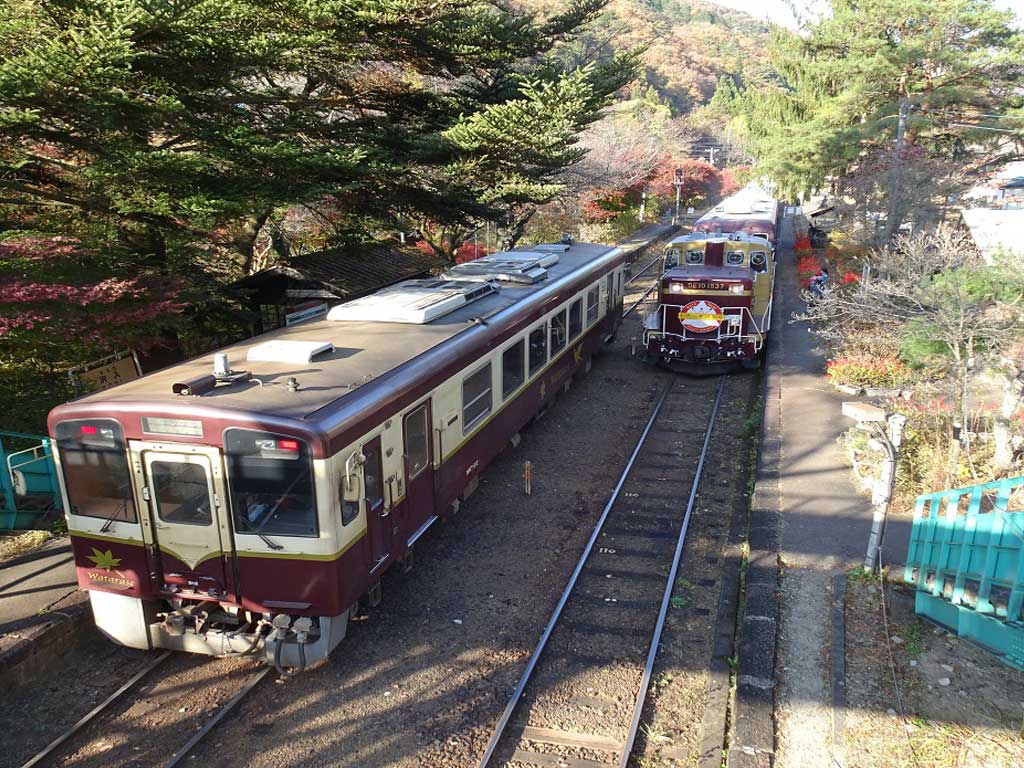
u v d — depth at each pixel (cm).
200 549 712
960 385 1076
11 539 921
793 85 3347
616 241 3750
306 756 637
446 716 686
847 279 2225
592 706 695
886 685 668
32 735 652
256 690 720
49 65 893
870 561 830
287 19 1384
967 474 1031
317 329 1020
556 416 1516
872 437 1081
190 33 1134
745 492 1155
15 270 1060
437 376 909
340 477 696
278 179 1326
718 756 615
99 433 707
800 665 702
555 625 820
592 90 1653
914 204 2158
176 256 1370
